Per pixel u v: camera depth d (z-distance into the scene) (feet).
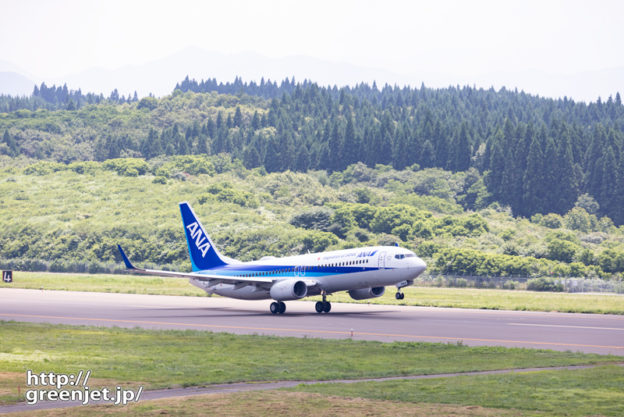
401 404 169.17
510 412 161.79
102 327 369.91
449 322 417.90
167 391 192.34
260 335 336.08
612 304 616.39
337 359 254.68
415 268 450.30
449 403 170.91
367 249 473.67
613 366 234.99
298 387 193.16
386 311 517.14
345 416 156.87
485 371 228.22
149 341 309.63
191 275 485.56
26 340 310.65
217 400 173.99
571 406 168.35
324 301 497.46
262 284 488.44
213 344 298.97
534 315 489.67
